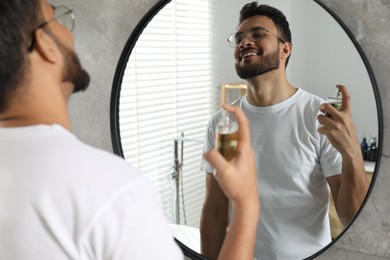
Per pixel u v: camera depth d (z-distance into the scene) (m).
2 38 0.62
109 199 0.61
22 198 0.61
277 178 1.15
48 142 0.64
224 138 0.85
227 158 0.85
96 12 1.36
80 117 1.44
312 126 1.10
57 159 0.62
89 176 0.62
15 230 0.61
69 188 0.61
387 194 1.10
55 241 0.61
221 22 1.17
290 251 1.16
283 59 1.11
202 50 1.20
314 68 1.08
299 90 1.10
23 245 0.61
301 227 1.14
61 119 0.71
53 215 0.60
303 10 1.07
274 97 1.13
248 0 1.13
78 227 0.60
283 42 1.10
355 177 1.08
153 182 1.33
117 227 0.61
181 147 1.27
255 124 1.16
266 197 1.17
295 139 1.12
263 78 1.13
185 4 1.21
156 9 1.25
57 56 0.71
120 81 1.33
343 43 1.04
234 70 1.17
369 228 1.13
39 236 0.61
